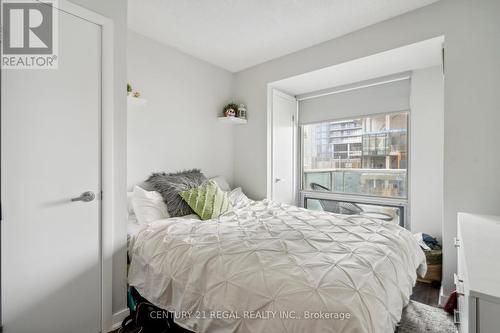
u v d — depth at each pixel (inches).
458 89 74.9
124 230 68.8
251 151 130.0
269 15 85.8
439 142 101.4
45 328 55.1
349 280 41.4
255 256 50.2
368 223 73.9
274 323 38.9
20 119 52.0
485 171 71.2
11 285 51.0
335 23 90.6
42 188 54.8
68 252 58.6
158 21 89.3
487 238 45.7
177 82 110.0
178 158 110.1
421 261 68.5
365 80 118.0
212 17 87.0
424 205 104.7
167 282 56.2
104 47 64.0
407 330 65.2
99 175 63.9
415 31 82.4
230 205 96.3
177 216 86.1
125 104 68.5
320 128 137.6
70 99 58.8
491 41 70.5
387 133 115.3
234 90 137.6
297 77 114.4
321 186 137.4
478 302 27.4
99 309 63.3
